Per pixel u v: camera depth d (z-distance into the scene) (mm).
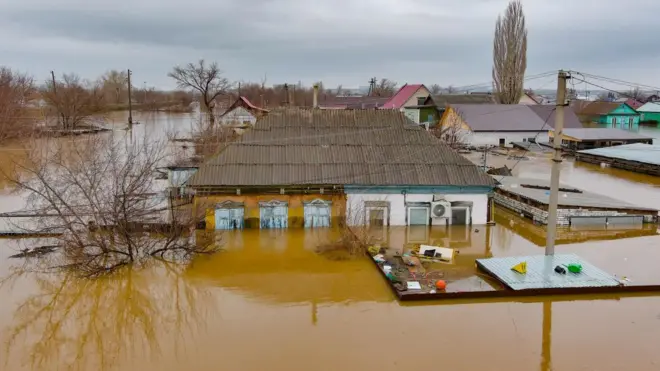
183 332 12586
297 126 22906
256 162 21000
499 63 67938
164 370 10844
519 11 66562
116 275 16266
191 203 20766
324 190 20594
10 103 48719
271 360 11156
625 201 25797
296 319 13203
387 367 10844
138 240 17297
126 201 17203
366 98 84625
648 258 17812
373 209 20922
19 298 14719
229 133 41562
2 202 24672
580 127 55156
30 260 17328
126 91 133875
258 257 17688
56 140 36469
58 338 12461
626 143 48156
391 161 21688
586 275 15273
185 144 44250
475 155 46500
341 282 15656
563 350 11617
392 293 14859
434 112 66438
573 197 24250
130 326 13055
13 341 12281
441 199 20969
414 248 18438
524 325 12844
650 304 14109
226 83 75812
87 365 11117
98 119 71375
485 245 19203
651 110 81312
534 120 54312
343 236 18797
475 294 14266
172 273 16453
